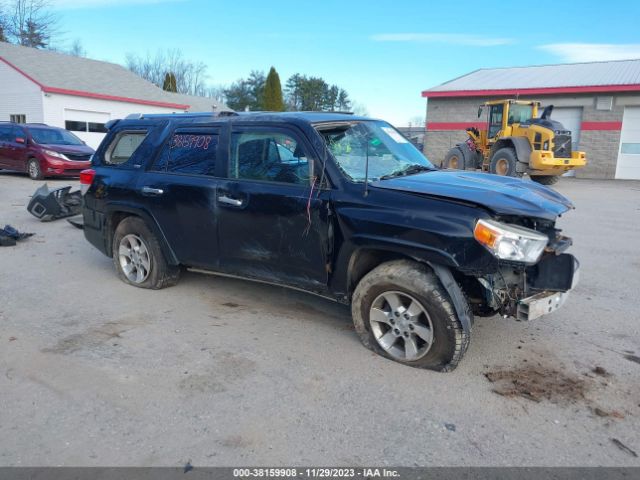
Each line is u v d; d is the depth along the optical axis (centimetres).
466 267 341
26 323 454
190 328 447
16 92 2427
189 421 309
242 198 440
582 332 450
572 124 2309
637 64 2570
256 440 292
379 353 396
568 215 1086
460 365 383
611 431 305
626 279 608
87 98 2519
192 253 494
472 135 1872
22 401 329
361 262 400
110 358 389
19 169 1666
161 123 526
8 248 730
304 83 6250
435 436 298
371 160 432
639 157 2178
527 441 295
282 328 449
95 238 584
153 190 504
